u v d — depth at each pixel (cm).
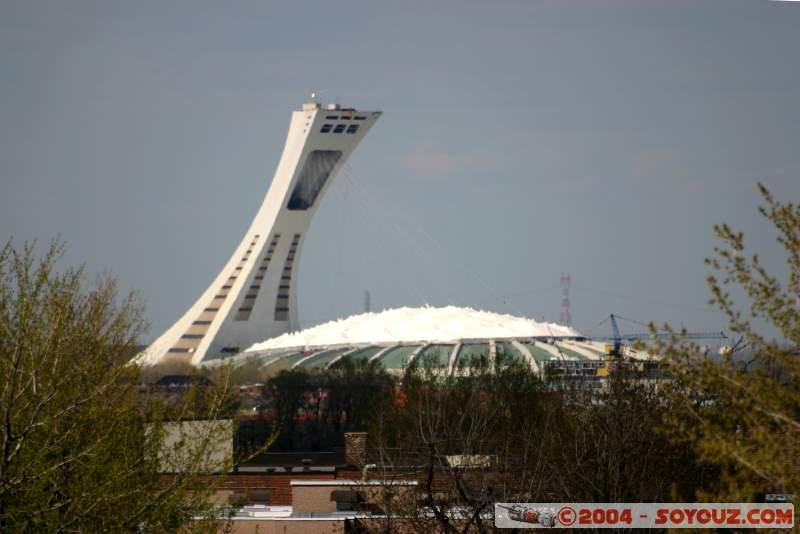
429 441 16300
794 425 9256
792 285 9606
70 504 12425
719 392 9725
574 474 17112
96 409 12650
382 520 16562
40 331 12425
